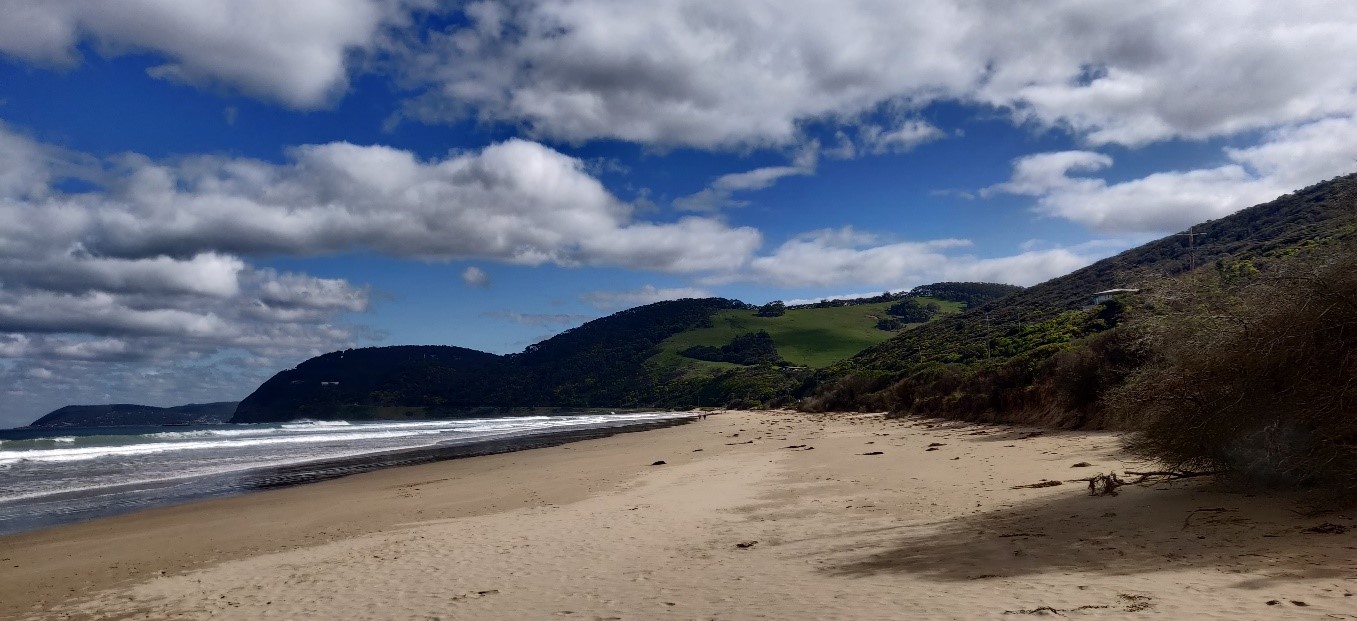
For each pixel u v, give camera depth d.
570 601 6.80
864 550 8.13
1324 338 7.63
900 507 11.03
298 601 7.71
